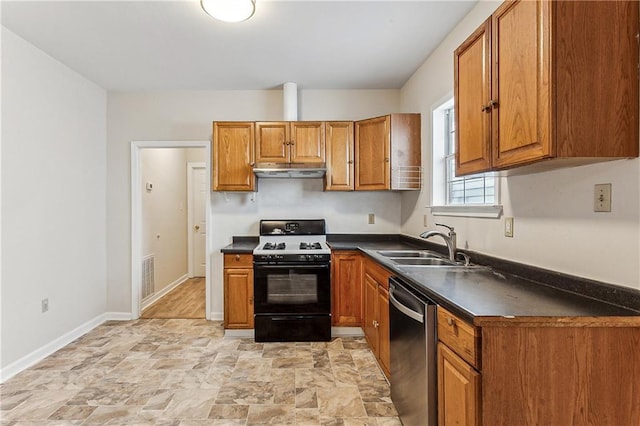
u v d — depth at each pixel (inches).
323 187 142.4
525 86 50.5
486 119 60.9
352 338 124.4
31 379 94.1
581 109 45.7
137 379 94.0
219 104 145.9
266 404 82.1
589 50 45.7
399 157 124.3
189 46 107.3
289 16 90.3
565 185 58.4
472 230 88.6
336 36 101.3
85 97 131.9
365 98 147.3
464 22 91.2
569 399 44.4
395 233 148.1
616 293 48.7
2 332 94.0
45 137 111.1
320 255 121.2
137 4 85.2
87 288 132.3
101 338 124.4
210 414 78.2
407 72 129.0
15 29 96.4
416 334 62.6
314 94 146.3
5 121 96.1
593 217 52.9
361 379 94.0
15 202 99.0
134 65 120.8
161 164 184.5
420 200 125.1
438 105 107.7
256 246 136.0
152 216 172.2
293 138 132.2
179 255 214.7
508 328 44.2
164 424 74.6
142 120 145.6
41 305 108.2
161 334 128.5
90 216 134.6
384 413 78.6
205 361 105.4
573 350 44.4
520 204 70.0
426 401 58.6
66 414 78.0
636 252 46.5
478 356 44.6
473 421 45.2
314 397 85.1
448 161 110.8
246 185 132.5
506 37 55.0
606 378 44.6
